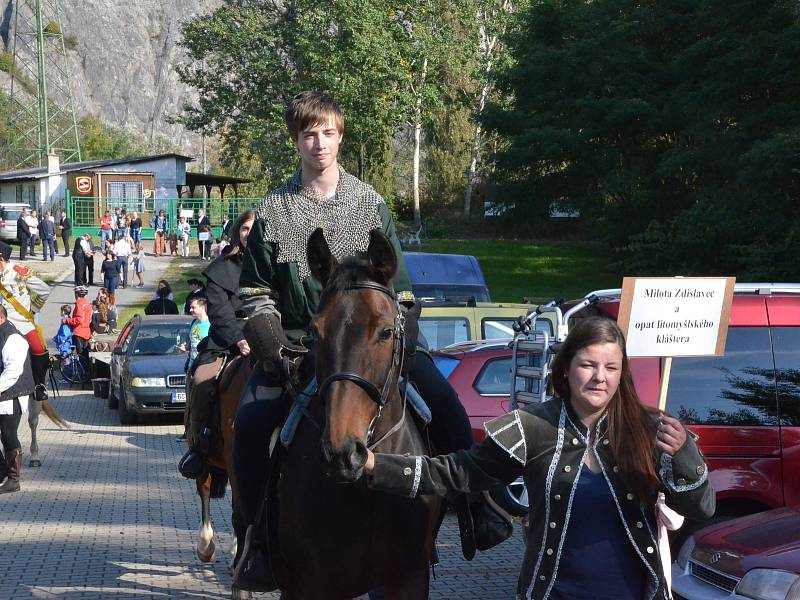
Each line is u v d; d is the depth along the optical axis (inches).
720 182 1366.9
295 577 176.2
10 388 449.1
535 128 1648.6
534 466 139.0
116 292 1497.3
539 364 296.0
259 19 2112.5
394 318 158.2
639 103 1493.6
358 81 1830.7
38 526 382.9
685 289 200.1
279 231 189.6
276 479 179.8
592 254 1827.0
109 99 6077.8
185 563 326.0
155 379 681.0
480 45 2261.3
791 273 1127.0
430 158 2610.7
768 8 1194.0
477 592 300.5
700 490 132.6
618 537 135.0
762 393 296.8
